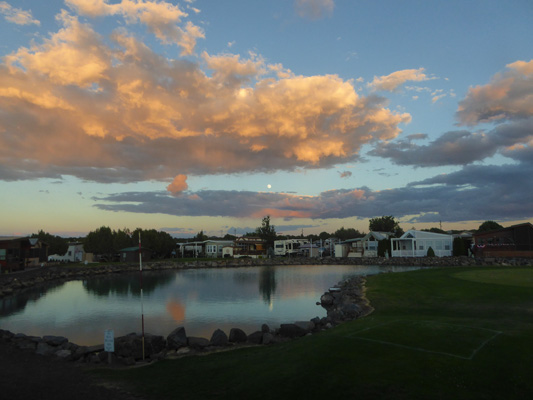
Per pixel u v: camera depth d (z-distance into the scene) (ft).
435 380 25.52
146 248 294.46
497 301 62.49
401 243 236.84
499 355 29.60
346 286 97.14
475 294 69.31
